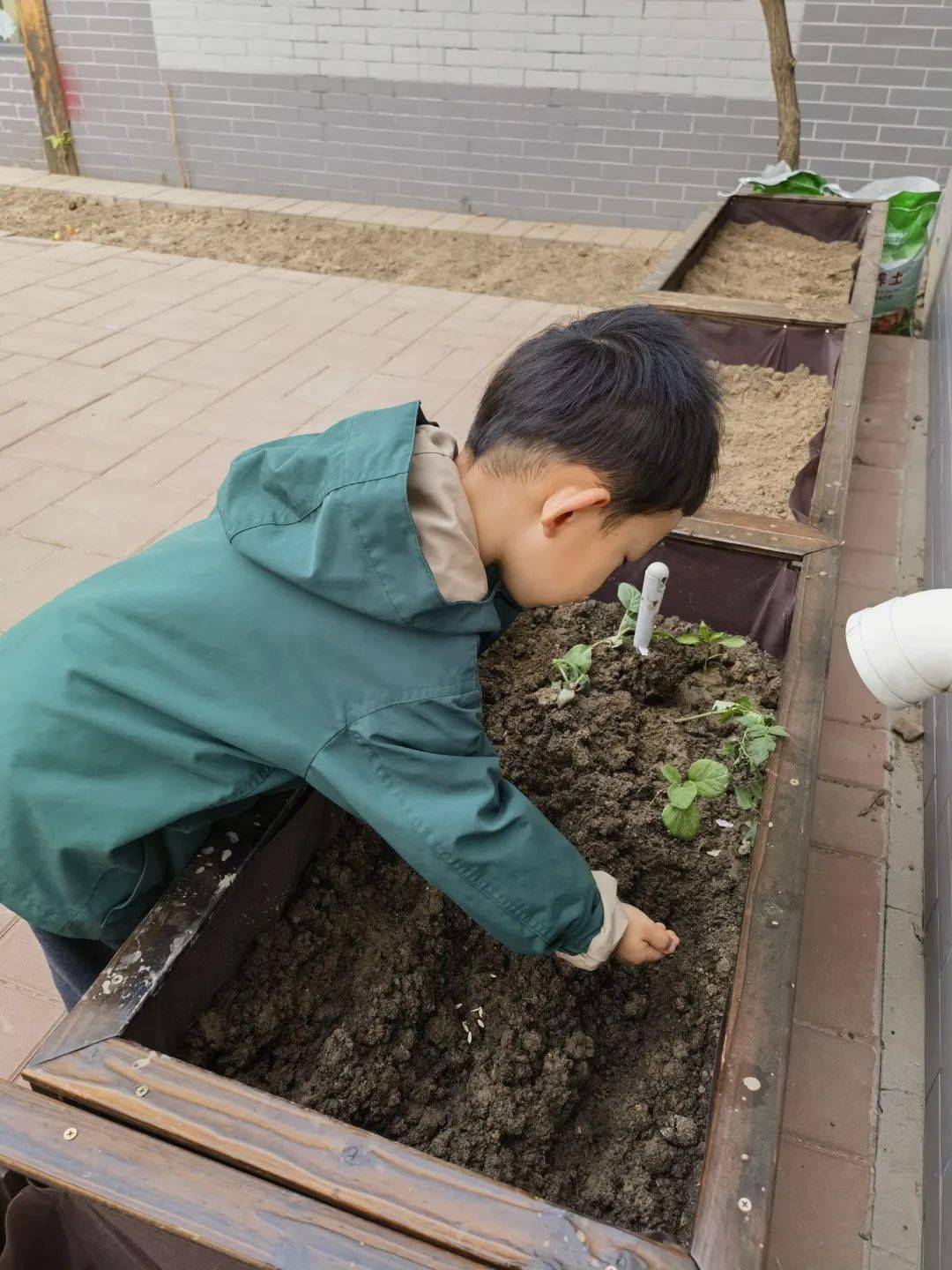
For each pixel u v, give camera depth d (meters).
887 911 2.01
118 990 1.08
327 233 6.47
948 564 2.63
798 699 1.58
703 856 1.59
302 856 1.42
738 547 2.01
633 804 1.69
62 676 1.14
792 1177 1.59
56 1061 1.00
